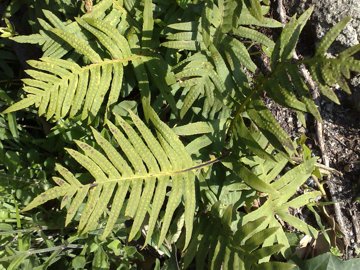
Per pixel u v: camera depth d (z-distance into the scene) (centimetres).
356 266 44
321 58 36
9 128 46
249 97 40
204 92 41
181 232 45
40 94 40
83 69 41
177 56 45
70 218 36
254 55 48
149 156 39
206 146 43
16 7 48
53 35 43
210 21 42
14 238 43
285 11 48
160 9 45
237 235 40
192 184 40
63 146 46
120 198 38
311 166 43
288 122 49
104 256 43
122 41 43
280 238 43
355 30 46
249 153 42
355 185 48
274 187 43
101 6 44
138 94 47
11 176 43
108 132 45
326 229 47
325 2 47
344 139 48
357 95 47
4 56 49
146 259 47
